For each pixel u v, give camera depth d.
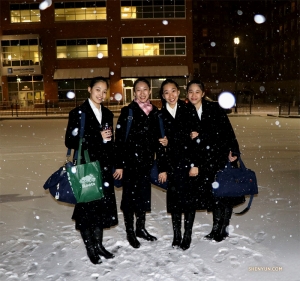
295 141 13.05
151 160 4.34
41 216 5.43
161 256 4.02
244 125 19.94
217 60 63.28
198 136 4.16
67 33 39.88
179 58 40.00
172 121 4.18
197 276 3.56
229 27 63.59
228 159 4.30
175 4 39.56
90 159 4.02
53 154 11.00
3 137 15.87
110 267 3.80
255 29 64.00
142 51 40.03
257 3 63.28
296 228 4.75
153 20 39.69
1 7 39.75
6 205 5.98
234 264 3.80
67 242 4.49
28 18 40.00
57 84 40.28
